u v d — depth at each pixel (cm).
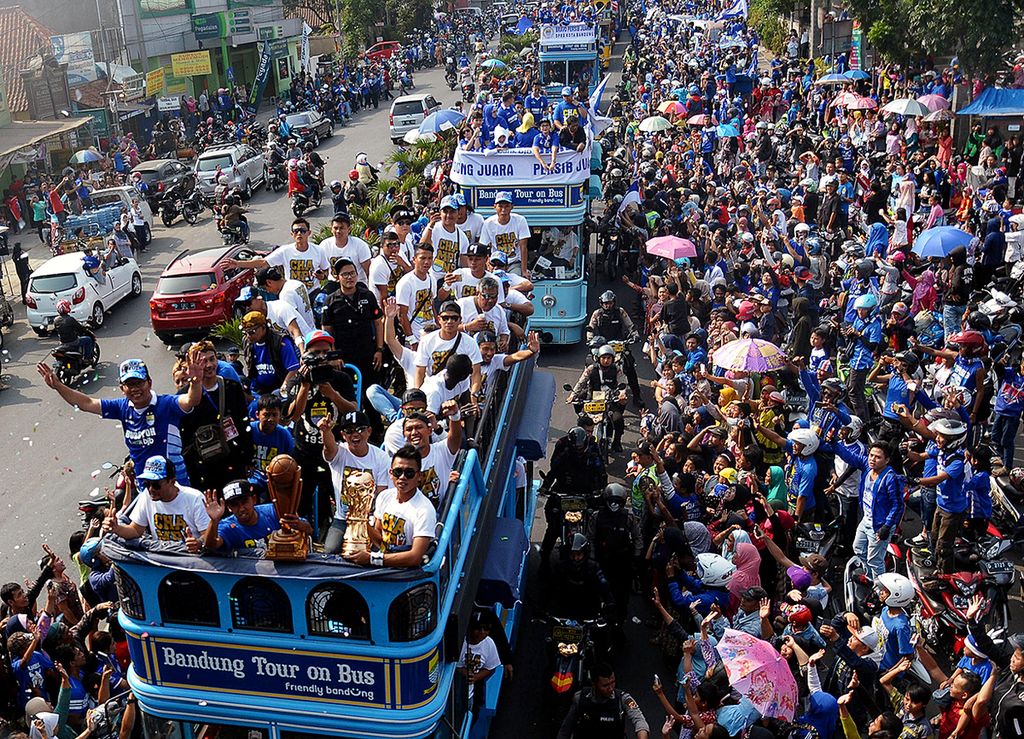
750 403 1309
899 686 912
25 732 869
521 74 3925
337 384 795
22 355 2192
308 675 701
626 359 1580
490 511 920
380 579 663
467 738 866
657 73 4603
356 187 2798
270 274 978
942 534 1134
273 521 736
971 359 1391
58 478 1614
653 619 1136
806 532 1188
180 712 726
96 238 2698
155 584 703
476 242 1396
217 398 779
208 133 4394
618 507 1072
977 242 2003
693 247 1875
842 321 1756
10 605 1048
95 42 4466
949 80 3206
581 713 835
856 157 2977
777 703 786
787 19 5650
